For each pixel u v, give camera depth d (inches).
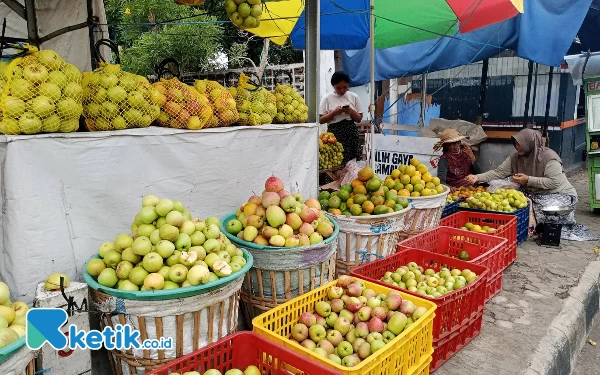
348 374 87.4
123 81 112.1
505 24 288.2
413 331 104.7
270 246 115.6
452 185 256.5
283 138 152.3
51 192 98.4
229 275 94.9
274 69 381.1
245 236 119.2
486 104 388.2
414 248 159.6
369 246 148.4
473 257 174.4
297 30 305.1
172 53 363.3
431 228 181.8
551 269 196.1
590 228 258.2
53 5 220.7
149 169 115.7
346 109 295.1
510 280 184.9
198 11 381.7
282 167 153.6
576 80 288.2
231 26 437.1
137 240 93.9
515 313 156.9
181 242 95.9
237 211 129.7
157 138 116.0
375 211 151.1
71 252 103.0
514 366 125.6
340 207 158.4
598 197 283.9
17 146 92.0
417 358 108.0
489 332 144.3
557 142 385.4
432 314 112.0
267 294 120.1
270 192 122.1
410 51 325.1
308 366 88.3
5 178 93.0
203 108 126.8
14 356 68.5
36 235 96.7
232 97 141.1
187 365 89.0
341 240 150.2
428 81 412.2
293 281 118.4
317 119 169.0
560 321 151.4
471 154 269.6
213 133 128.5
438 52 310.0
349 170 231.0
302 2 263.9
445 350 126.1
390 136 275.7
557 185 237.6
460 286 135.7
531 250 220.8
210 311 94.7
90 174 104.2
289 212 122.1
